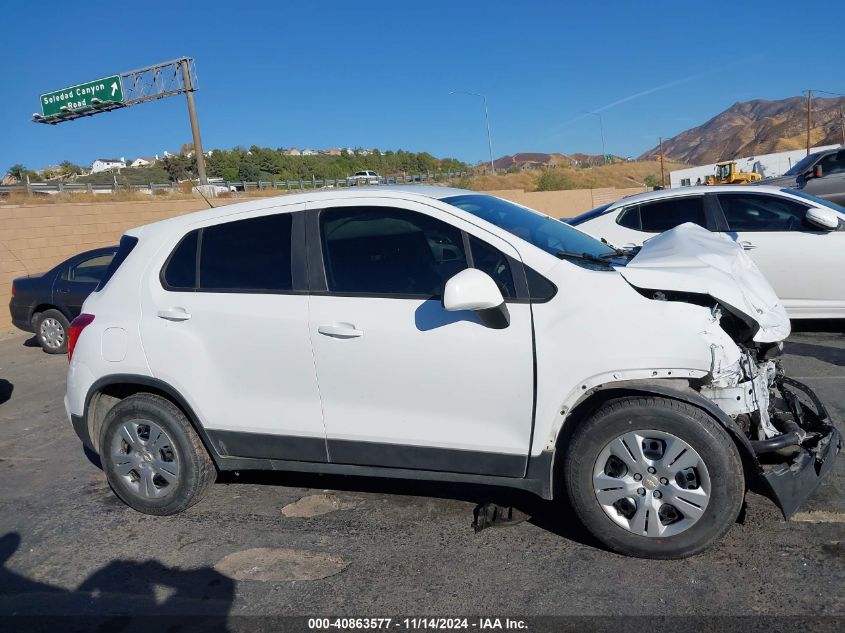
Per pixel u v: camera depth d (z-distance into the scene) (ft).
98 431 14.48
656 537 10.67
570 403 10.90
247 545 12.51
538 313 10.99
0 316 46.50
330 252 12.41
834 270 22.75
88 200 106.32
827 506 12.26
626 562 10.93
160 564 12.08
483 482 11.69
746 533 11.49
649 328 10.56
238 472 15.96
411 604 10.30
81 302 32.73
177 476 13.48
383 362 11.70
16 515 14.64
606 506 10.87
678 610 9.64
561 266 11.18
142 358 13.41
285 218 12.90
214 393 12.96
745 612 9.50
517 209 13.97
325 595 10.73
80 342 14.15
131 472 13.92
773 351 12.44
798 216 23.45
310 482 15.08
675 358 10.40
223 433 13.02
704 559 10.82
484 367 11.18
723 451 10.21
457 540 12.08
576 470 10.90
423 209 12.07
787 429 11.41
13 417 22.58
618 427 10.56
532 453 11.19
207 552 12.37
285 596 10.80
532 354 10.93
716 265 11.69
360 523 13.01
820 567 10.41
